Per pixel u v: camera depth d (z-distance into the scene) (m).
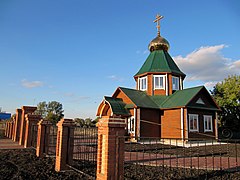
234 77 31.61
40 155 8.68
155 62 25.19
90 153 10.08
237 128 30.58
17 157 8.24
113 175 4.91
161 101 22.81
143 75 25.02
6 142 13.48
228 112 31.36
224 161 9.90
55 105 60.19
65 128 7.29
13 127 15.81
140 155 11.21
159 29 27.94
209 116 22.69
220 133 31.16
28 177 6.00
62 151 7.09
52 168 7.18
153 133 21.20
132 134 20.28
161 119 21.95
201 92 22.30
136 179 6.32
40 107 58.81
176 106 20.59
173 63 26.14
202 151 13.51
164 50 26.91
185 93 22.19
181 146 17.05
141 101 21.50
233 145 18.03
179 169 7.71
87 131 11.70
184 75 25.77
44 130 9.01
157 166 8.18
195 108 21.09
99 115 22.27
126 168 7.64
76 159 8.59
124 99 22.30
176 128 20.55
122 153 5.11
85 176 6.46
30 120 11.23
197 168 7.96
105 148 5.02
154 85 24.23
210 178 6.75
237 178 6.90
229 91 31.22
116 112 20.12
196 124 21.20
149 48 27.52
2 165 6.79
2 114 45.88
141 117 20.75
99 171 5.16
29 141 11.03
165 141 20.38
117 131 5.13
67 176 6.44
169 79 24.31
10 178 5.76
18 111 14.42
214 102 22.83
